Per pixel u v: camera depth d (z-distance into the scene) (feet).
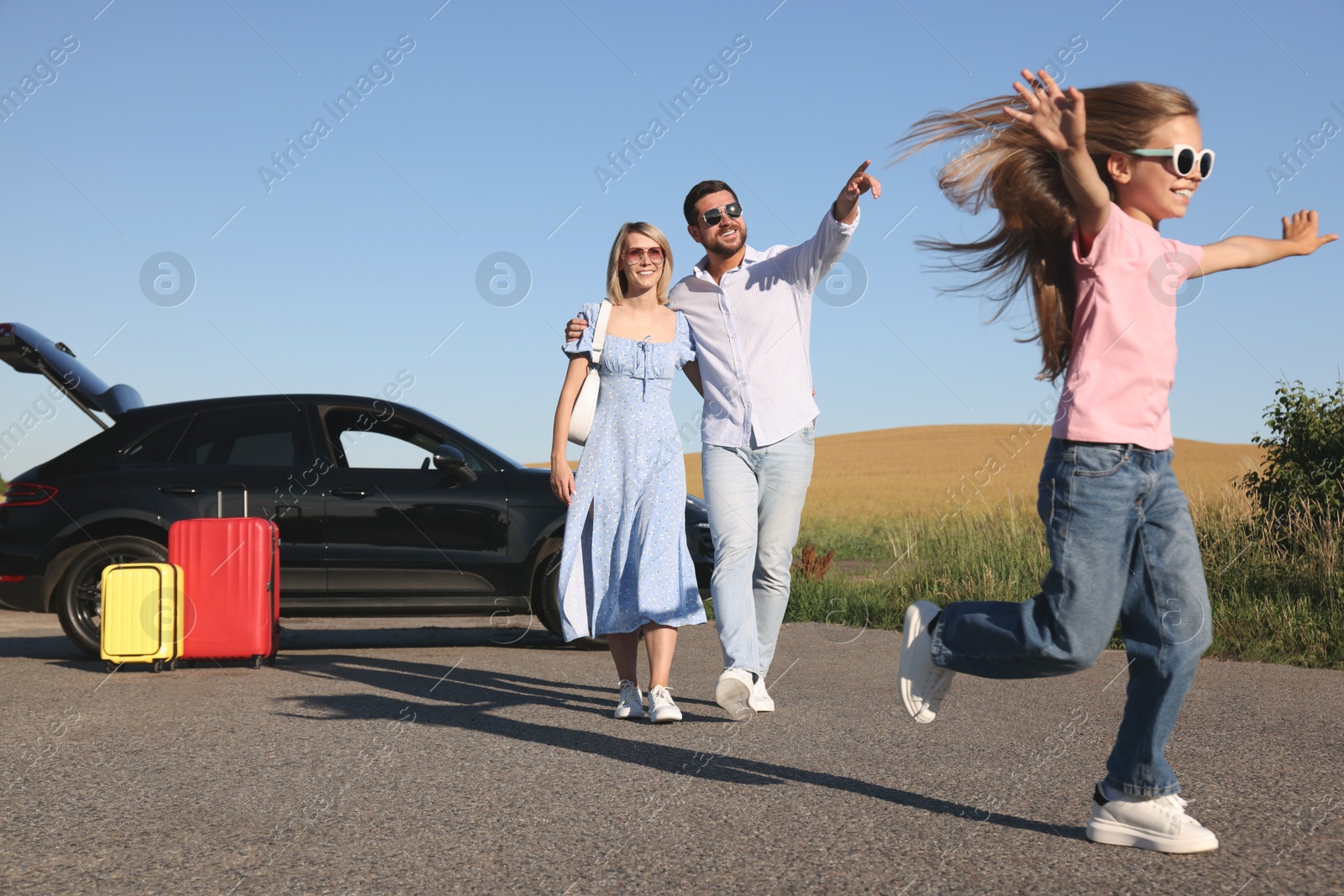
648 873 8.07
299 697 16.66
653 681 14.35
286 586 22.57
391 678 18.89
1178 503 8.39
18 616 36.88
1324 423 30.35
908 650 9.12
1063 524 8.38
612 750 12.53
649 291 15.29
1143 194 8.76
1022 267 9.02
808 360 14.85
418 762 11.90
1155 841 8.45
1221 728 13.69
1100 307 8.40
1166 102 8.67
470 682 18.34
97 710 15.53
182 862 8.45
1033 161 8.68
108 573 19.83
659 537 14.60
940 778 11.00
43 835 9.19
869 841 8.82
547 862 8.36
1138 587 8.40
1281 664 19.90
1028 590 30.07
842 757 12.05
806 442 14.64
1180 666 8.25
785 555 14.90
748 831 9.12
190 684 18.13
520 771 11.46
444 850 8.70
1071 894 7.50
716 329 14.76
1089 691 16.87
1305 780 10.85
